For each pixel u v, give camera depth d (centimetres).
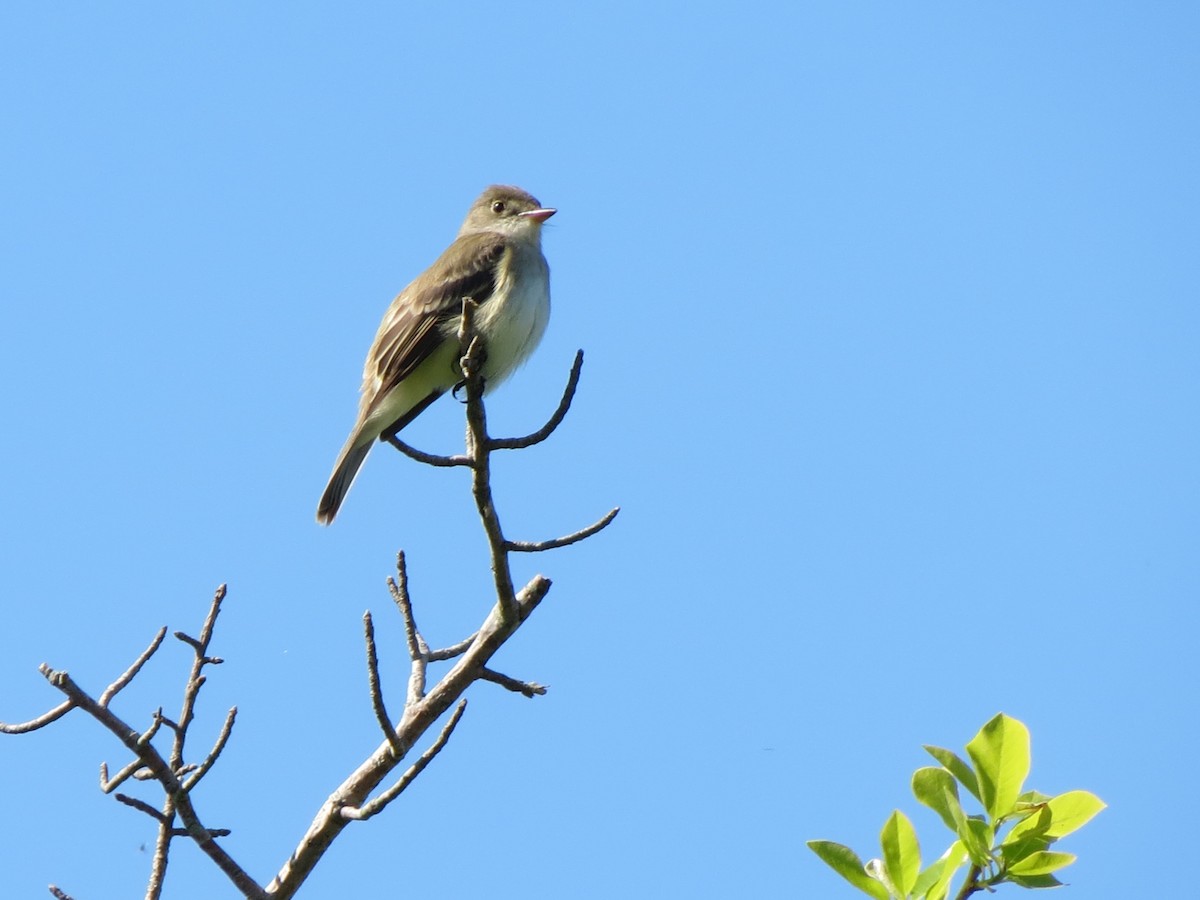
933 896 771
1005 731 773
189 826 906
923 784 783
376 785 998
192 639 912
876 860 805
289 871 977
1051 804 764
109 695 899
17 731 881
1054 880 745
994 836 768
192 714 903
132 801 891
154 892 885
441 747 932
